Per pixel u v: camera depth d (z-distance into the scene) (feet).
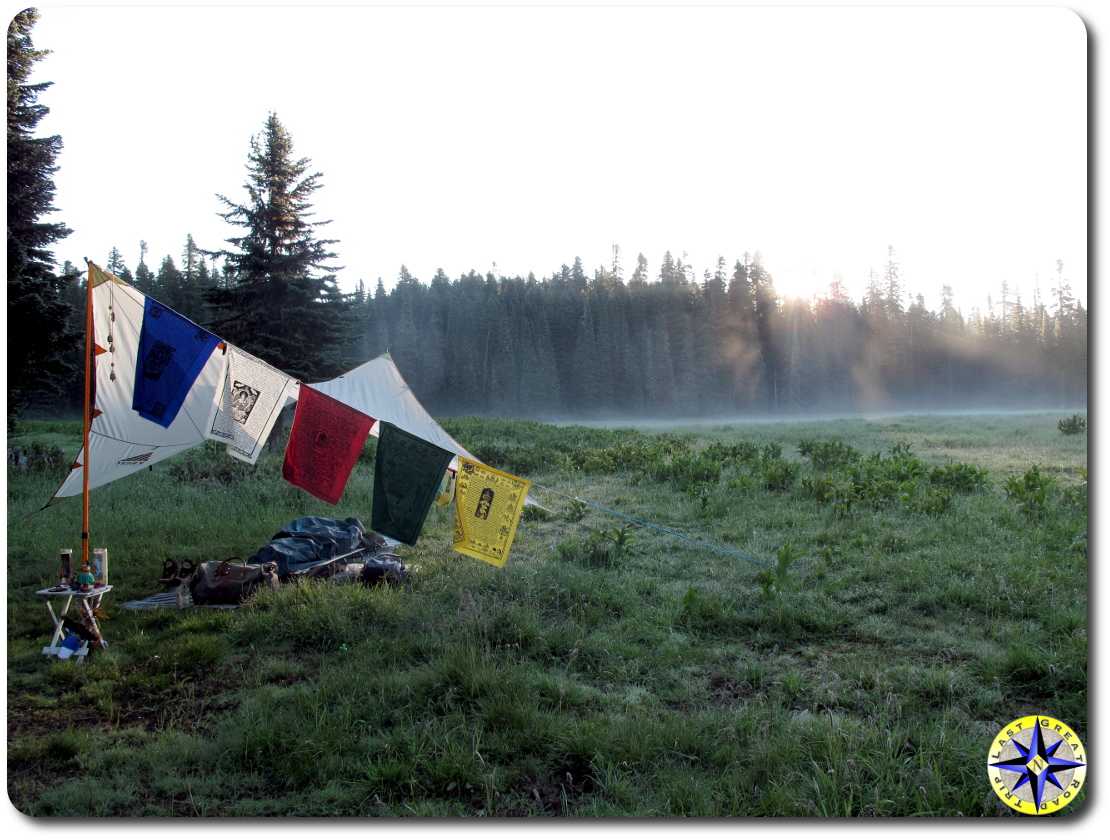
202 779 12.37
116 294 19.42
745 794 11.41
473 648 16.35
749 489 37.27
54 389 53.93
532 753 12.89
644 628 18.94
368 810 11.41
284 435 65.46
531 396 213.87
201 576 21.43
